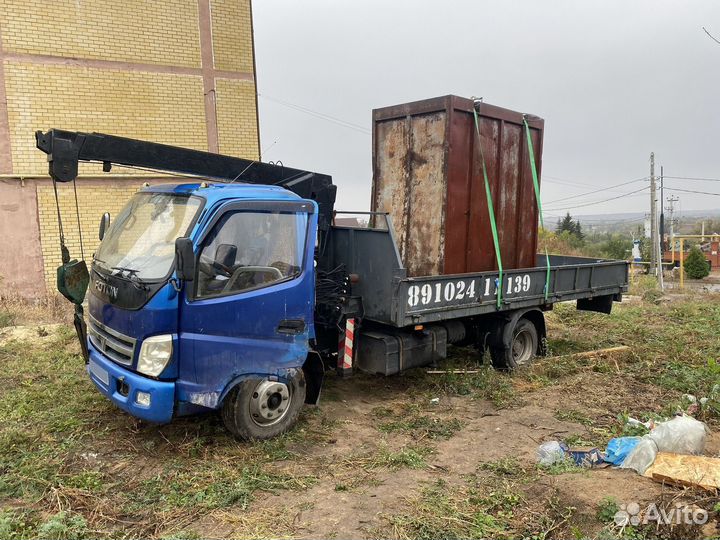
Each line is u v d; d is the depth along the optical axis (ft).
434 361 22.21
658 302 48.98
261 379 16.40
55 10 36.58
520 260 26.99
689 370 24.31
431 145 23.49
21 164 36.40
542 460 15.57
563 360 25.93
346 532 12.07
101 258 16.96
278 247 16.58
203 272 14.97
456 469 15.44
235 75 43.11
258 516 12.68
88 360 17.37
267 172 19.92
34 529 11.80
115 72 38.70
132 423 17.40
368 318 20.33
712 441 16.71
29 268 37.17
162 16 40.01
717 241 139.74
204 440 16.26
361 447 16.89
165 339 14.47
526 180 26.94
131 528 12.09
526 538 11.63
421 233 24.04
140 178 39.60
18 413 17.84
